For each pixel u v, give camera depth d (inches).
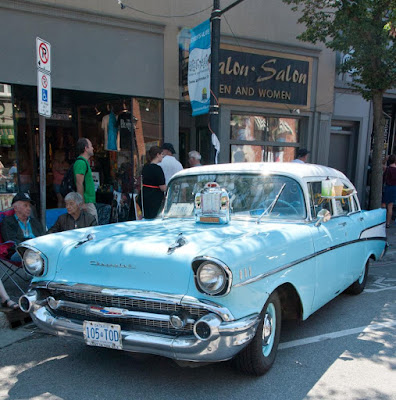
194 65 281.0
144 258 107.0
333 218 167.3
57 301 115.8
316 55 406.9
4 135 275.3
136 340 101.7
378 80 326.6
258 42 369.4
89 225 183.0
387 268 270.5
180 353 98.3
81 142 211.2
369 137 470.0
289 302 133.8
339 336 152.3
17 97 289.1
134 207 247.8
